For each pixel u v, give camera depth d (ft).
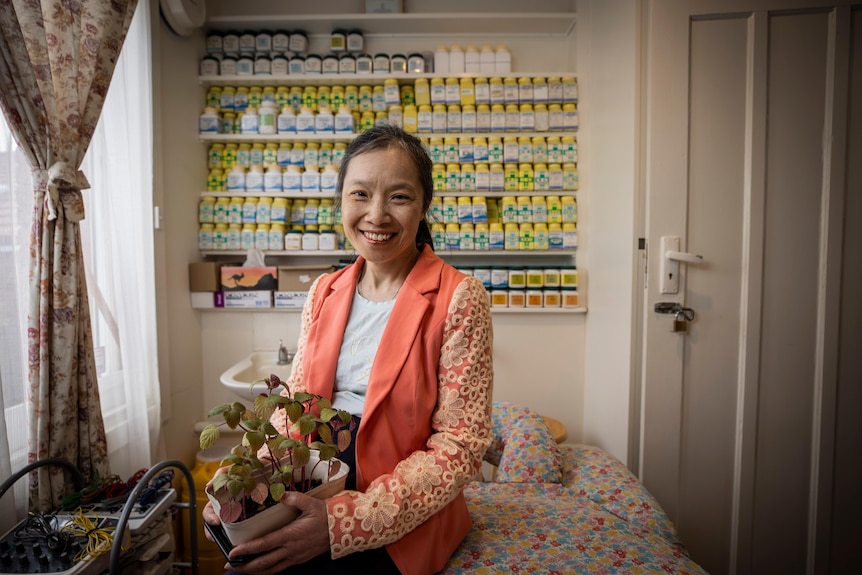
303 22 7.09
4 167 3.82
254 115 7.08
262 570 2.26
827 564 5.28
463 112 7.08
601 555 3.06
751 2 4.95
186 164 6.77
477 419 2.63
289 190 7.11
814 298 5.18
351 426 2.69
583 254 7.11
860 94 5.00
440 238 7.07
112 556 3.24
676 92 5.06
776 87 5.04
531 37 7.56
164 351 6.12
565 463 4.89
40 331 3.88
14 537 3.44
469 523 3.13
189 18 6.24
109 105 5.03
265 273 6.95
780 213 5.13
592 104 6.84
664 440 5.30
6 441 3.56
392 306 2.89
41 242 3.90
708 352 5.25
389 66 7.16
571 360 7.24
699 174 5.14
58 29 3.94
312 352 2.97
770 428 5.27
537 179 7.06
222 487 2.29
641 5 5.14
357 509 2.32
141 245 5.54
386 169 2.61
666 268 5.16
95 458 4.28
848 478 5.23
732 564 5.38
